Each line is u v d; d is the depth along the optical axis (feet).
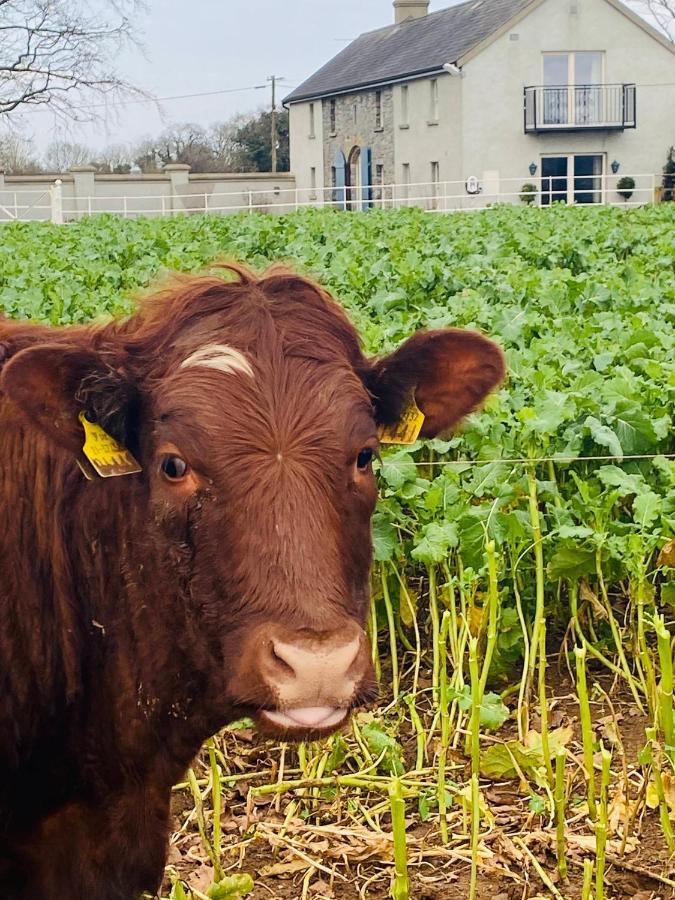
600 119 100.37
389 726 10.62
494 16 102.63
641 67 100.48
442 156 102.32
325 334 6.48
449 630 10.25
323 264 25.53
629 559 10.18
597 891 8.11
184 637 6.29
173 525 6.08
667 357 13.83
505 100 99.25
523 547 11.01
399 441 7.29
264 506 5.87
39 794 7.05
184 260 26.71
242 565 5.84
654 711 9.77
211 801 9.66
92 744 7.01
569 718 10.67
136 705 6.78
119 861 7.15
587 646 11.00
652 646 11.36
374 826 9.20
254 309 6.41
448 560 11.16
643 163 101.76
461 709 9.55
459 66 98.17
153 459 6.18
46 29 92.32
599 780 9.71
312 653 5.60
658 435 11.45
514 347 15.25
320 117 130.62
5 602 6.81
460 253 29.09
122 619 6.72
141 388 6.29
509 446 11.25
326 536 5.92
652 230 35.76
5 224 56.59
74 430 6.23
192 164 164.35
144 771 7.00
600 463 11.60
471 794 8.73
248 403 6.05
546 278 21.53
